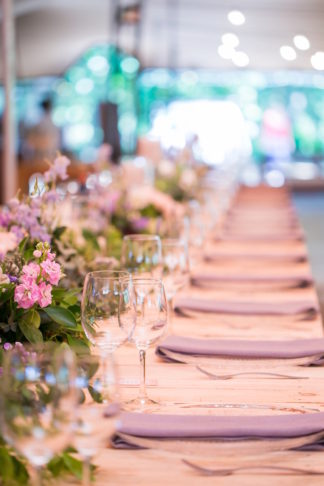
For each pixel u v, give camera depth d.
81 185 7.22
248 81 19.98
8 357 1.22
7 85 7.50
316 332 2.60
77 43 15.77
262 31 15.42
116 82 16.88
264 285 3.35
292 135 20.50
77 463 1.42
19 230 2.58
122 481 1.49
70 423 1.19
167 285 2.61
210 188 7.74
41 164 10.17
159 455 1.58
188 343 2.31
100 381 1.24
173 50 16.84
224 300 2.96
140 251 2.63
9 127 7.53
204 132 19.80
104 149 5.79
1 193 8.50
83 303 1.85
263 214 6.75
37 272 1.88
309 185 20.16
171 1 14.91
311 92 20.33
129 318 1.85
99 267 2.90
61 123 19.44
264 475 1.51
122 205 4.35
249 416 1.69
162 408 1.87
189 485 1.47
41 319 1.98
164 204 4.68
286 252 4.39
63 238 3.04
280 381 2.08
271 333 2.59
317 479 1.49
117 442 1.61
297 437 1.59
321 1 14.10
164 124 19.36
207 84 19.84
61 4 14.38
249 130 20.30
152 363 2.24
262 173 20.42
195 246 3.85
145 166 6.52
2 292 1.88
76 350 1.91
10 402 1.19
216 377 2.11
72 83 19.44
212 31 16.11
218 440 1.59
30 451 1.20
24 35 15.26
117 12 14.84
